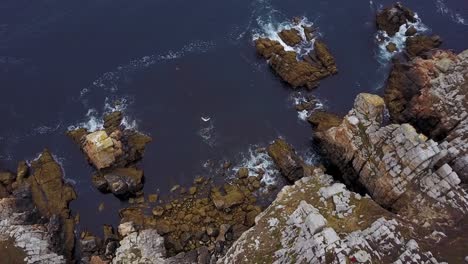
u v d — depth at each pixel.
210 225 72.00
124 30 98.12
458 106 73.12
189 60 93.88
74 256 70.62
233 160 80.31
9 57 93.12
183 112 86.50
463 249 54.22
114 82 90.31
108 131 82.56
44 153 80.44
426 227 57.81
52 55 93.75
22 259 65.69
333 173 78.94
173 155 81.06
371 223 57.09
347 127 73.19
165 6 102.75
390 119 81.62
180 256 67.06
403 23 98.75
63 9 101.19
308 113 85.75
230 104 87.56
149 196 76.12
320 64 91.69
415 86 81.25
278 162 78.38
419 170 63.31
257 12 102.00
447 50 89.56
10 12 100.00
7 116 85.88
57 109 86.69
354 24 100.06
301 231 55.09
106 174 76.94
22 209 73.62
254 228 61.06
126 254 66.62
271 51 92.81
